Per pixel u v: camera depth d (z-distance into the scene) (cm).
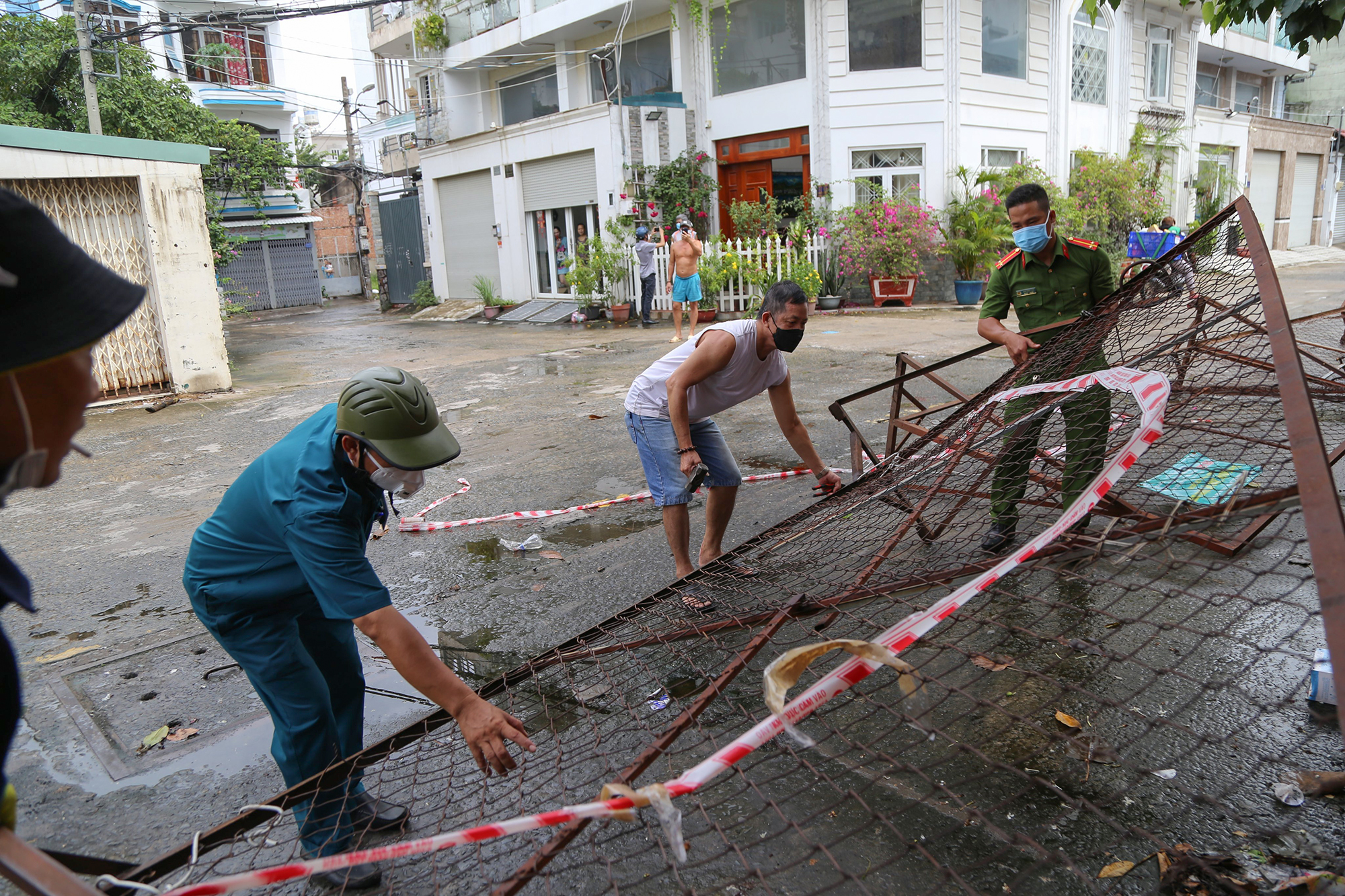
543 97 1981
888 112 1520
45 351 86
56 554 512
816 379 882
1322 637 287
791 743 254
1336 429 506
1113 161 1797
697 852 214
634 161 1611
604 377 992
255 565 203
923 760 241
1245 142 2395
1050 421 393
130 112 1708
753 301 1527
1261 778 224
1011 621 310
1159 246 1463
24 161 895
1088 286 382
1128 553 218
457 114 2084
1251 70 2578
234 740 301
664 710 285
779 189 1645
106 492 640
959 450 330
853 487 357
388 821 228
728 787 238
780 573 329
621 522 502
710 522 392
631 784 172
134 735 307
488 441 723
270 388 1065
